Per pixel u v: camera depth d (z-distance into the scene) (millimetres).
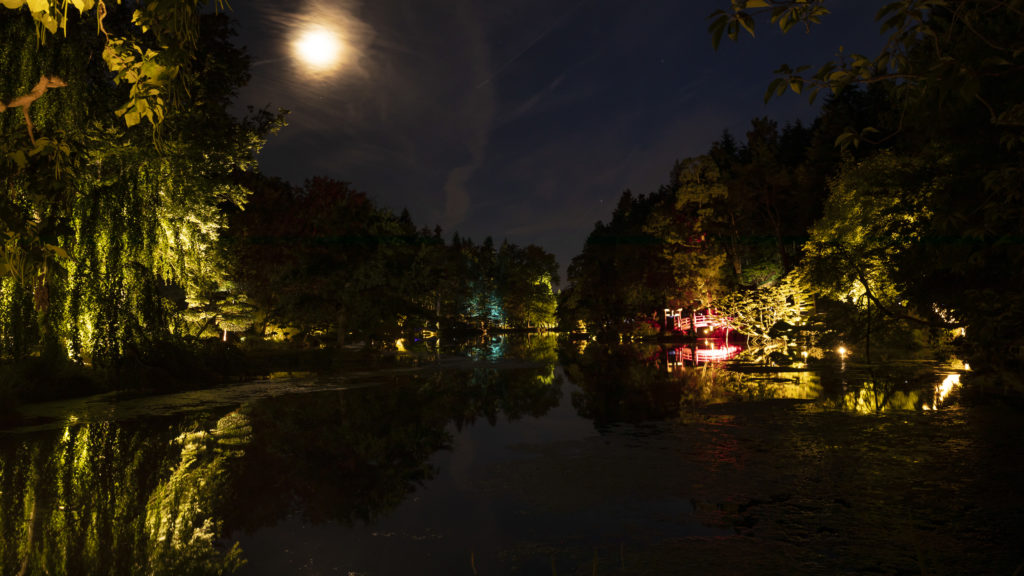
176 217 20688
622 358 30891
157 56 3062
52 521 6379
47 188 4480
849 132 3404
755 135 46688
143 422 12625
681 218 47250
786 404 13977
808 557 5234
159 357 17969
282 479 8109
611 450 9719
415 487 7750
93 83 17422
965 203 8414
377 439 10898
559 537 5844
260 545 5645
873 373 20500
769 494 7117
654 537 5805
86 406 14812
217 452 9789
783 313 31812
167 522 6348
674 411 13555
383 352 35688
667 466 8570
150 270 18016
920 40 2867
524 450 9906
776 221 43781
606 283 60844
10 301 14531
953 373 19688
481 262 110812
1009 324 7270
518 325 124625
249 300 34531
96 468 8688
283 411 14141
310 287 33812
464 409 14547
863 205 20812
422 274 35688
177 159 19078
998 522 5953
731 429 11219
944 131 9273
